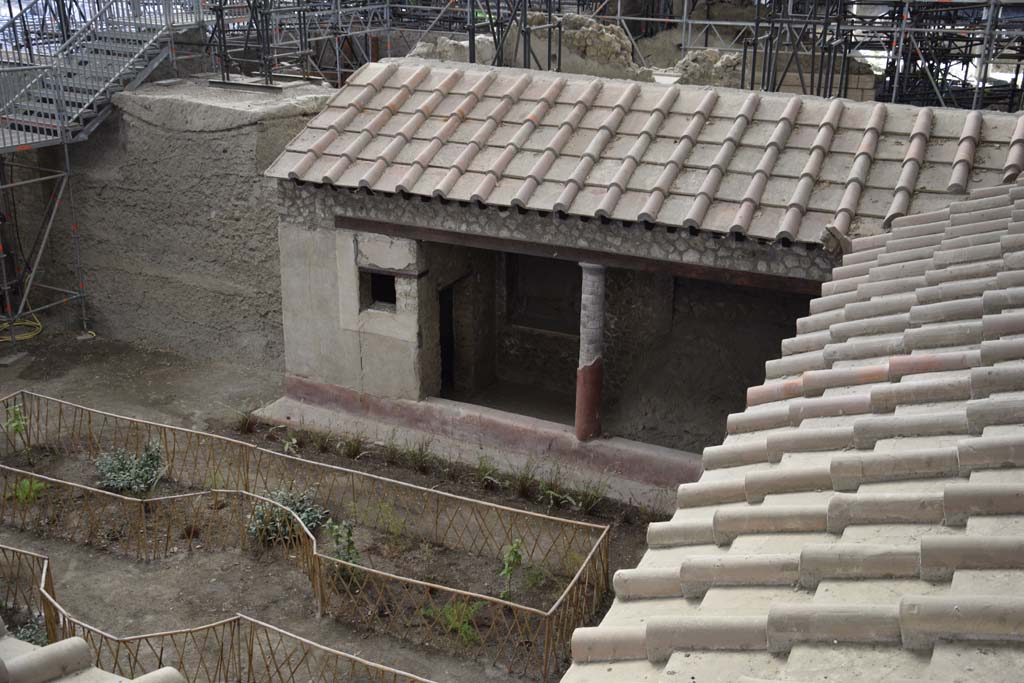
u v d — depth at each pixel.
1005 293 6.41
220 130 15.50
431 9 23.77
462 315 14.99
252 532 11.41
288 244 13.98
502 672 9.49
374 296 14.86
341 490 12.84
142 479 12.66
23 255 18.36
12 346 17.39
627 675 3.89
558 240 12.04
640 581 4.54
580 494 12.45
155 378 16.39
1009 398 4.96
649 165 11.73
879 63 28.80
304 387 14.77
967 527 3.89
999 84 21.77
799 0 20.22
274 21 21.23
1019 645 3.15
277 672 8.88
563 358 15.48
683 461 12.47
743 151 11.56
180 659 9.41
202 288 16.70
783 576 4.11
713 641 3.78
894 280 7.63
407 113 13.49
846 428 5.38
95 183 17.05
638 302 14.27
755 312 13.85
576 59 19.36
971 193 9.94
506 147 12.49
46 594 9.31
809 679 3.30
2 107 16.41
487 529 11.98
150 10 17.42
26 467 13.38
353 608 10.38
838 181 10.85
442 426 13.84
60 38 18.97
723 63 19.11
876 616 3.45
